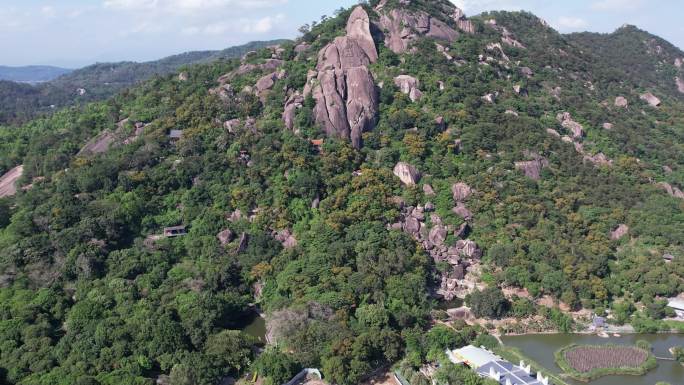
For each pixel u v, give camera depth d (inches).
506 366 3959.2
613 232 5974.4
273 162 5999.0
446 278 5423.2
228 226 5615.2
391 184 5925.2
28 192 5821.9
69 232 5132.9
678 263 5378.9
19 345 4104.3
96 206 5467.5
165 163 6067.9
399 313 4549.7
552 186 6240.2
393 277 4970.5
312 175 5856.3
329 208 5659.5
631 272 5339.6
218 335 4197.8
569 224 5831.7
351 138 6378.0
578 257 5413.4
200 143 6289.4
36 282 4805.6
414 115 6486.2
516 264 5359.3
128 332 4141.2
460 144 6412.4
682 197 6515.8
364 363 3922.2
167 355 3981.3
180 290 4805.6
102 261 5054.1
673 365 4274.1
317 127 6363.2
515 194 5964.6
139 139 6368.1
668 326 4827.8
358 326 4382.4
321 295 4662.9
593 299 5103.3
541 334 4751.5
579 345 4480.8
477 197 5940.0
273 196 5812.0
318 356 4035.4
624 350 4387.3
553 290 5123.0
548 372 4121.6
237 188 5846.5
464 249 5570.9
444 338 4345.5
